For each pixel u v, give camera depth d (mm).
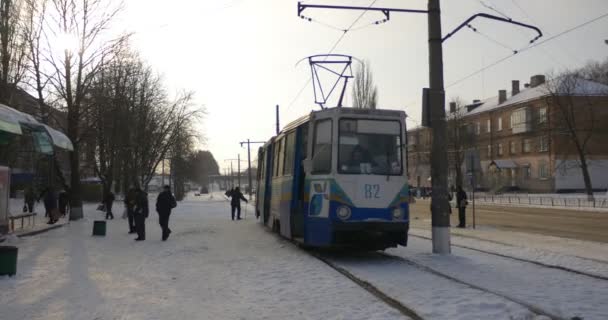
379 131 12734
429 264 11648
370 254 13578
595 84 61594
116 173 44031
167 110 43500
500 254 13148
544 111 63625
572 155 60344
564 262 11766
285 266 11555
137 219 17375
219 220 28938
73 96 26453
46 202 25078
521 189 67312
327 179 12391
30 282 9719
